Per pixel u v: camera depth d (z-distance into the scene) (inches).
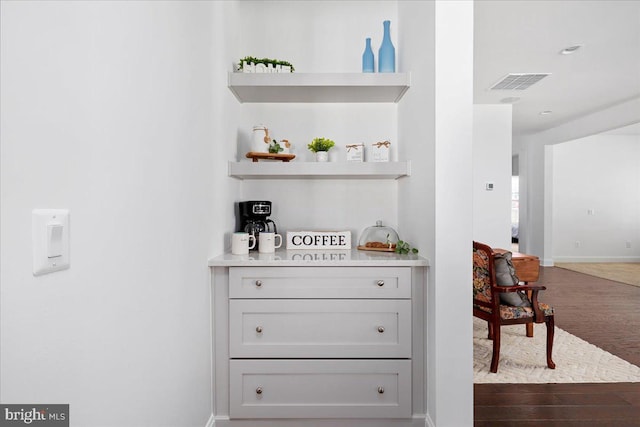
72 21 32.1
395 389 74.7
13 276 25.6
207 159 71.1
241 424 75.5
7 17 25.3
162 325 50.7
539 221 305.0
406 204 90.7
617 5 112.3
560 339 133.0
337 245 93.3
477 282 112.4
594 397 93.3
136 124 43.5
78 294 32.8
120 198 39.9
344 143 99.9
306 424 75.5
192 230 62.8
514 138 335.9
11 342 25.5
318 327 74.5
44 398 28.7
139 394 44.1
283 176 94.7
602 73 167.3
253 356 74.3
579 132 252.4
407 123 89.2
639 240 324.2
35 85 27.8
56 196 30.0
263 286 73.9
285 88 87.6
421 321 74.9
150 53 47.1
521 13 116.8
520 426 80.8
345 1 100.4
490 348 125.2
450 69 69.2
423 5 76.2
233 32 91.9
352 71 100.3
